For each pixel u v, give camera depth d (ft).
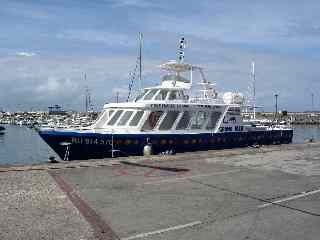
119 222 19.60
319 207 22.80
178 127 63.93
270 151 53.06
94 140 58.23
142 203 23.39
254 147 58.80
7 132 258.57
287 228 18.86
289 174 34.14
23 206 22.36
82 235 17.61
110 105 65.77
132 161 41.01
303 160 43.60
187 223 19.51
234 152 49.60
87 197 24.77
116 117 63.52
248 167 38.04
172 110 63.62
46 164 38.29
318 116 397.80
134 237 17.44
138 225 19.13
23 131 272.10
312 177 32.71
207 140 65.87
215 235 17.79
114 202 23.57
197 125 66.23
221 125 69.15
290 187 28.45
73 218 20.17
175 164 39.70
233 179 31.48
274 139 78.74
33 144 168.96
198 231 18.31
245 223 19.58
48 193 25.63
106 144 58.39
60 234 17.71
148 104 61.62
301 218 20.53
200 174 33.78
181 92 68.13
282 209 22.30
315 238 17.52
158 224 19.33
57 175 32.50
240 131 71.56
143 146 59.77
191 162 41.29
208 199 24.53
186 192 26.45
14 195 24.98
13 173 33.09
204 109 67.10
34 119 411.75
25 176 31.76
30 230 18.22
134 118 61.77
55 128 64.54
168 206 22.72
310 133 237.45
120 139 58.65
